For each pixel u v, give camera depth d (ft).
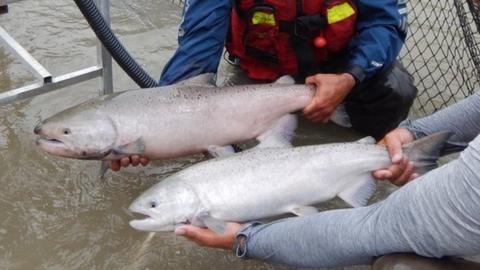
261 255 4.18
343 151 4.84
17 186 5.27
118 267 4.60
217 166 4.62
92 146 4.78
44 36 7.30
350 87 5.64
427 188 3.30
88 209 5.12
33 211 5.05
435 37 7.58
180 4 8.39
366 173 4.86
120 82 6.69
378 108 6.12
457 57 7.60
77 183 5.37
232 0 5.90
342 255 3.78
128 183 5.42
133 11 8.09
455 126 4.87
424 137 4.75
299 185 4.70
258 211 4.60
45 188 5.28
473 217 3.10
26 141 5.72
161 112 4.99
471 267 3.56
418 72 7.36
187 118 5.08
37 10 7.80
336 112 5.85
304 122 6.42
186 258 4.71
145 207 4.40
